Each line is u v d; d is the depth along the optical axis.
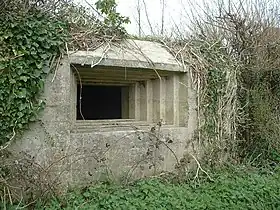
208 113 7.55
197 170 6.88
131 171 6.43
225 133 7.89
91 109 8.09
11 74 5.26
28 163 5.36
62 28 5.80
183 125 7.32
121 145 6.34
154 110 7.57
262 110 8.91
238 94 8.59
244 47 9.04
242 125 8.68
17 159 5.34
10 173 5.20
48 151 5.58
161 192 5.67
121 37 6.85
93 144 6.02
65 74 5.72
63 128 5.69
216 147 7.63
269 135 8.91
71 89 6.04
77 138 5.85
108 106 8.22
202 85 7.47
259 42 9.15
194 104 7.36
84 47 6.13
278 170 7.89
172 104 7.37
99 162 6.07
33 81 5.40
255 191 6.13
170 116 7.42
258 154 8.76
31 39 5.39
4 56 5.23
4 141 5.27
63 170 5.67
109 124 7.00
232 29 9.12
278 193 6.24
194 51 7.68
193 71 7.38
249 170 7.58
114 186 5.89
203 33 9.45
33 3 5.71
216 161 7.57
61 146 5.67
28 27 5.38
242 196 5.86
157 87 7.50
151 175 6.70
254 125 8.84
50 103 5.59
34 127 5.50
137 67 6.53
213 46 8.18
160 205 5.27
